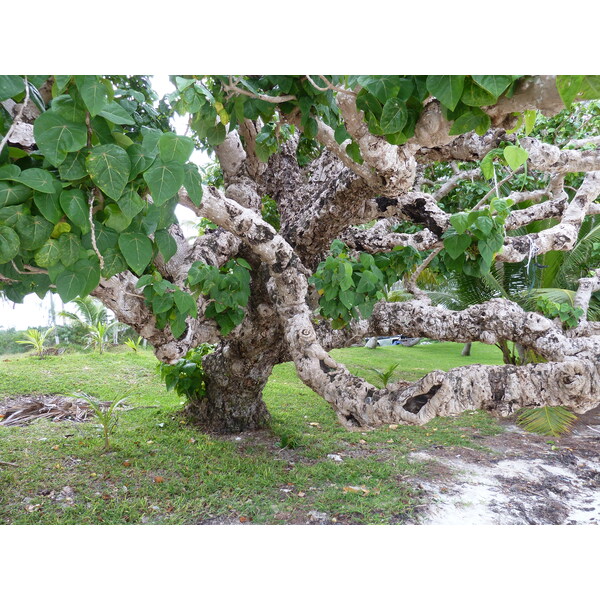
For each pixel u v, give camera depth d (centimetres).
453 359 1105
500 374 239
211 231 392
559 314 387
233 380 511
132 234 166
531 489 416
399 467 448
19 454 434
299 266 307
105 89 134
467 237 280
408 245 377
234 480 395
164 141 145
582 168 313
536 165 310
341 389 264
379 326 391
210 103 191
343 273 294
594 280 425
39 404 599
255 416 544
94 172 139
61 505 340
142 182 157
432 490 402
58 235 155
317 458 460
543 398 232
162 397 670
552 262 697
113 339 1243
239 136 416
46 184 138
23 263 179
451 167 547
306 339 280
